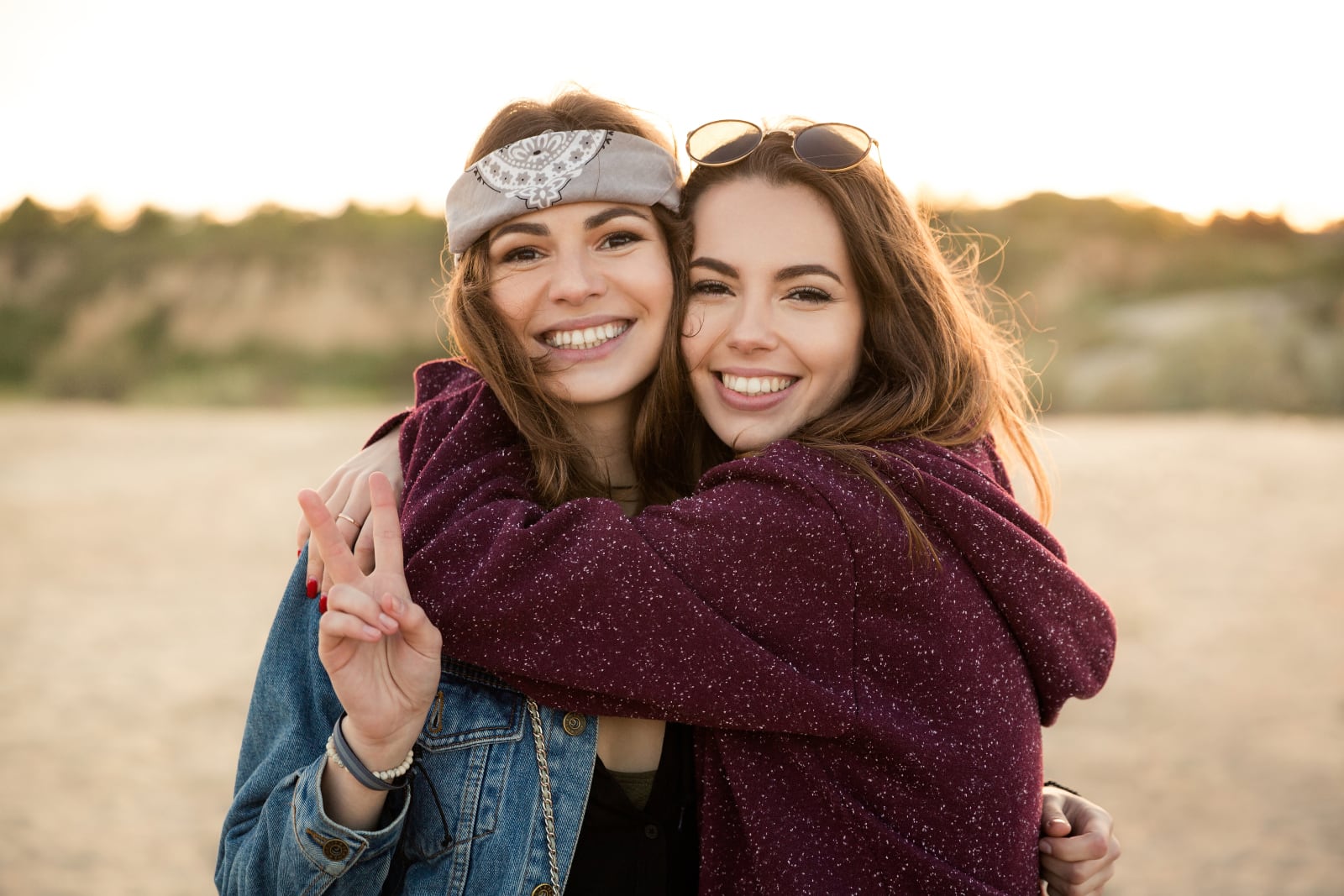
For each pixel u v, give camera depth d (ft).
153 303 79.41
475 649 5.35
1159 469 41.75
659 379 6.19
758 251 6.00
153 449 48.91
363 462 6.50
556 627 5.32
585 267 5.86
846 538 5.57
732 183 6.11
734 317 6.04
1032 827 5.65
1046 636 5.82
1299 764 18.04
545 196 5.74
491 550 5.40
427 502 5.70
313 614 5.68
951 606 5.64
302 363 73.31
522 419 5.95
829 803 5.48
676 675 5.30
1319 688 21.36
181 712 20.99
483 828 5.51
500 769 5.59
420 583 5.43
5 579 29.60
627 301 5.98
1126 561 30.09
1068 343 69.87
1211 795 16.96
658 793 5.70
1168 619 25.43
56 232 86.53
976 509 5.75
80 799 17.37
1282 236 85.81
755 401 6.18
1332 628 24.73
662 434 6.39
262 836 5.30
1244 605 26.32
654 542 5.50
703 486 5.89
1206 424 54.13
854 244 6.13
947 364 6.38
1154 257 82.84
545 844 5.52
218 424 56.24
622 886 5.60
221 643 24.77
